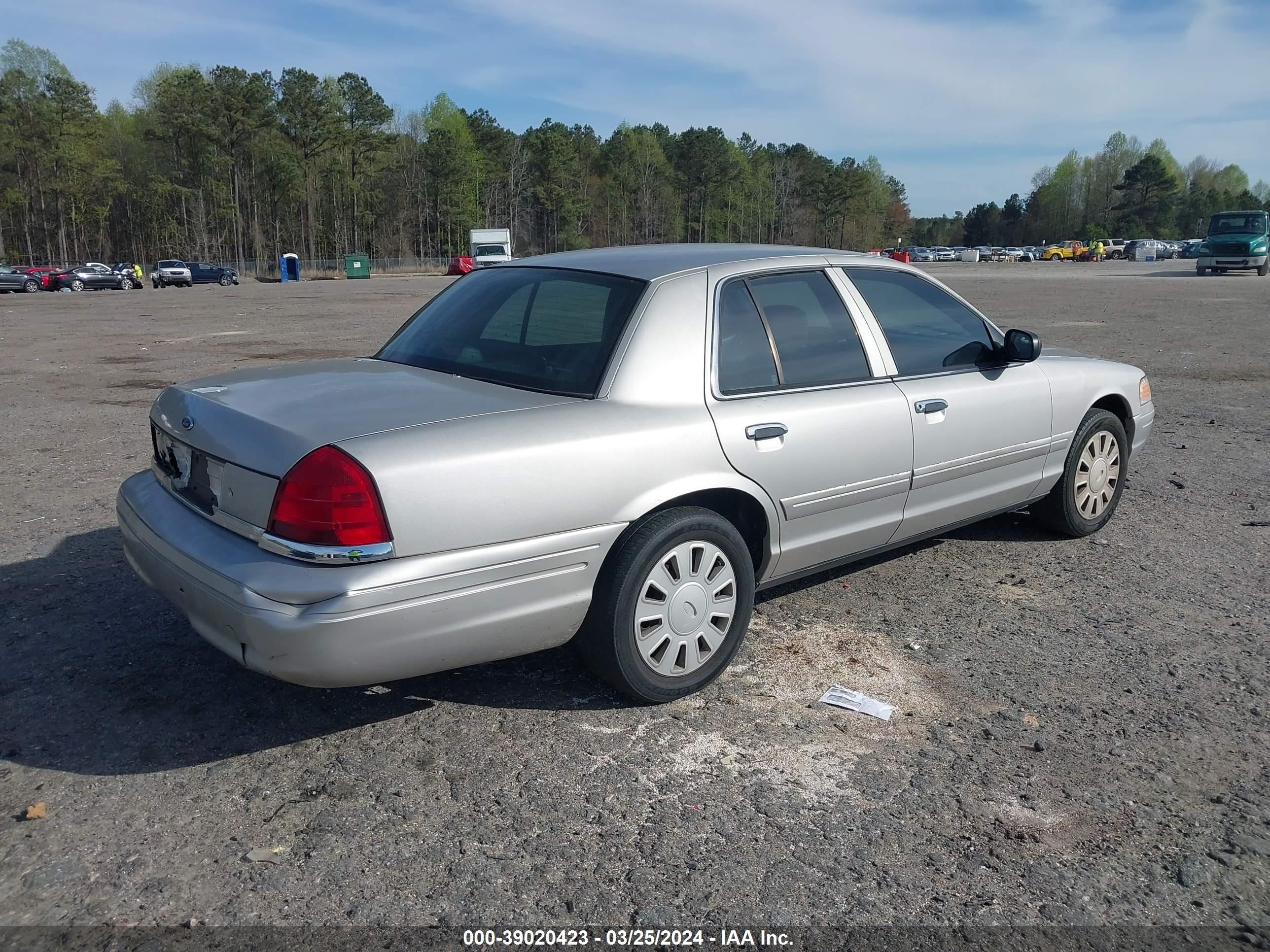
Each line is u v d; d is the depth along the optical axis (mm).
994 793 3000
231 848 2691
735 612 3633
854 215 139625
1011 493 4871
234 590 2828
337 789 2982
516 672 3781
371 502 2787
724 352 3627
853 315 4125
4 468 6949
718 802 2938
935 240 199125
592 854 2682
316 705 3494
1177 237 146875
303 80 95438
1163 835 2807
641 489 3268
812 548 3934
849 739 3312
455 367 3664
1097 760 3189
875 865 2654
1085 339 15570
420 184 108500
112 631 4078
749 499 3639
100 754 3154
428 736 3301
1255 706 3559
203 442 3158
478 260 63781
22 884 2533
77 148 86438
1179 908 2510
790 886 2566
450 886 2547
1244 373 11883
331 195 105750
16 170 86312
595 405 3285
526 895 2516
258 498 2918
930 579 4836
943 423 4301
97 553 5035
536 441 3064
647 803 2928
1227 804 2957
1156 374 11734
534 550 3062
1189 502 6246
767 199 138125
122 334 18547
